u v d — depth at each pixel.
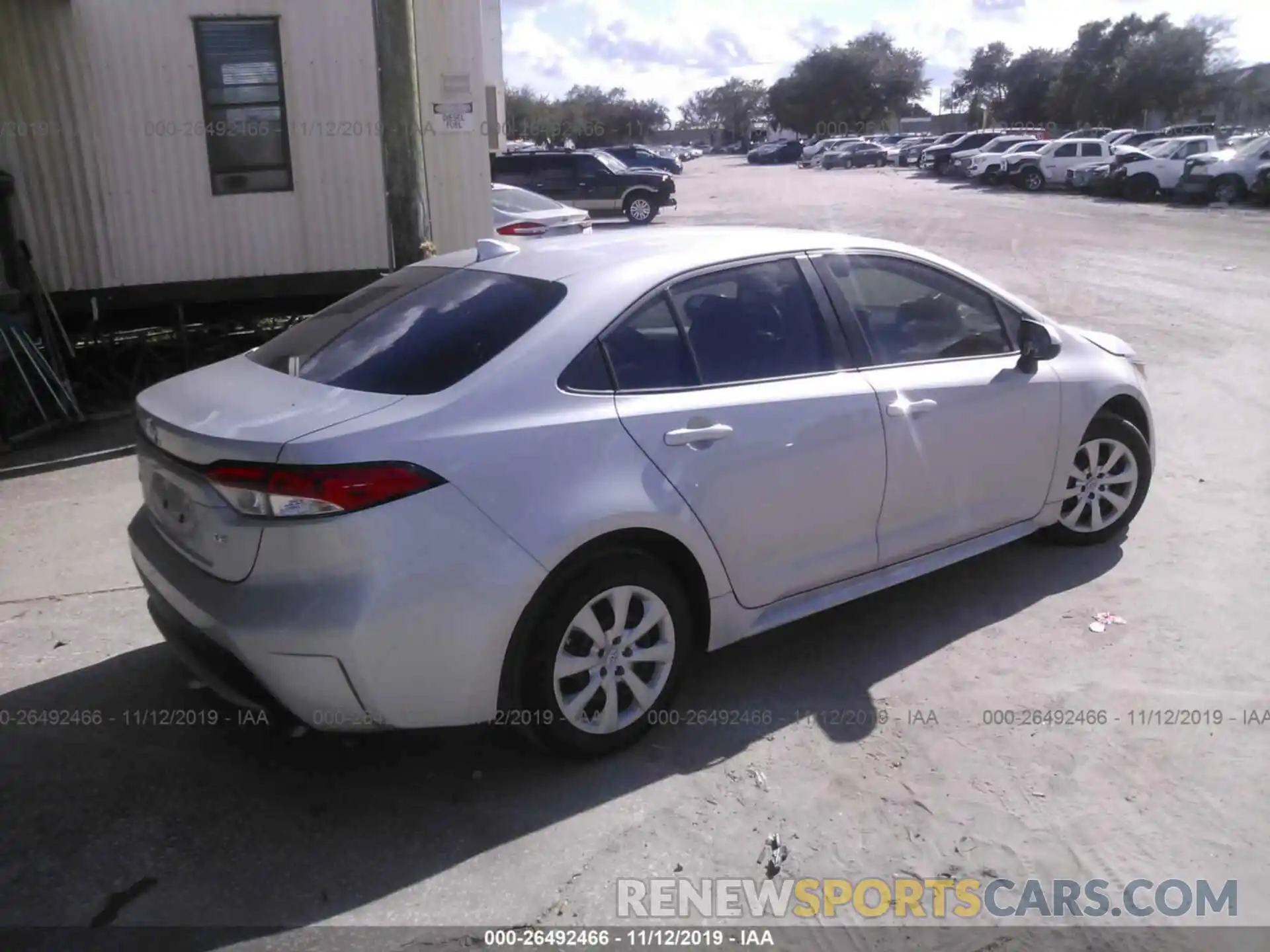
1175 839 3.14
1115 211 26.19
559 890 2.97
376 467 2.98
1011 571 5.02
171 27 9.19
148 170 9.38
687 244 3.96
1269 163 26.84
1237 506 5.84
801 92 85.19
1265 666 4.12
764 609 3.91
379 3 7.86
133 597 4.98
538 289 3.60
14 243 8.38
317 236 10.02
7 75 8.83
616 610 3.46
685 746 3.64
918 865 3.06
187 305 10.15
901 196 32.50
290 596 3.00
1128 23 57.69
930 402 4.20
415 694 3.10
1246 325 11.03
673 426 3.51
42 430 7.87
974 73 83.56
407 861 3.10
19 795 3.42
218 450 3.08
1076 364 4.91
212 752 3.67
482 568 3.10
